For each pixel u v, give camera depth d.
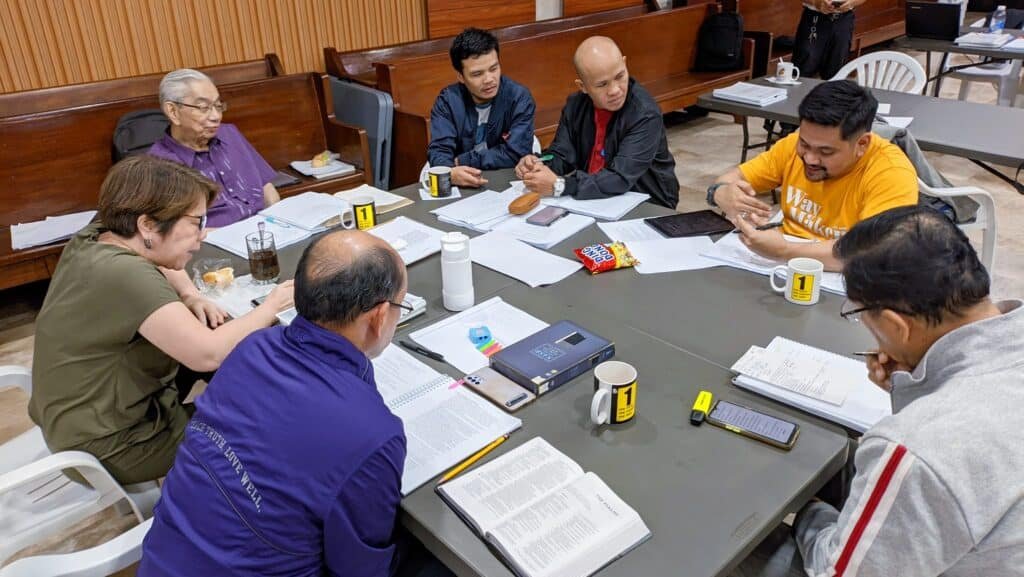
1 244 2.79
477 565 0.95
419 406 1.27
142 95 3.38
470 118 2.87
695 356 1.41
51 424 1.42
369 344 1.10
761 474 1.08
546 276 1.78
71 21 3.35
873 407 1.20
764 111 3.36
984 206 2.34
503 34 4.52
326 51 4.00
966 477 0.80
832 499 1.33
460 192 2.41
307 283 1.04
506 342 1.47
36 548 1.90
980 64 4.69
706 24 5.10
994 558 0.83
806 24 4.56
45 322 1.39
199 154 2.65
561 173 2.64
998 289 3.00
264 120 3.48
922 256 0.88
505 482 1.06
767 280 1.72
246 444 0.99
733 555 0.95
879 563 0.86
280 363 1.03
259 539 0.97
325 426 0.96
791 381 1.27
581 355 1.37
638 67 4.86
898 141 2.17
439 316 1.61
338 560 1.01
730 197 2.12
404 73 3.69
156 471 1.51
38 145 2.96
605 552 0.94
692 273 1.77
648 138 2.36
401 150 3.66
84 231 1.44
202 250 2.05
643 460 1.12
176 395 1.60
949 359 0.89
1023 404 0.82
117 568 1.21
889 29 6.57
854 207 1.92
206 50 3.77
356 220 2.09
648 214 2.17
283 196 3.20
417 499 1.06
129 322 1.35
